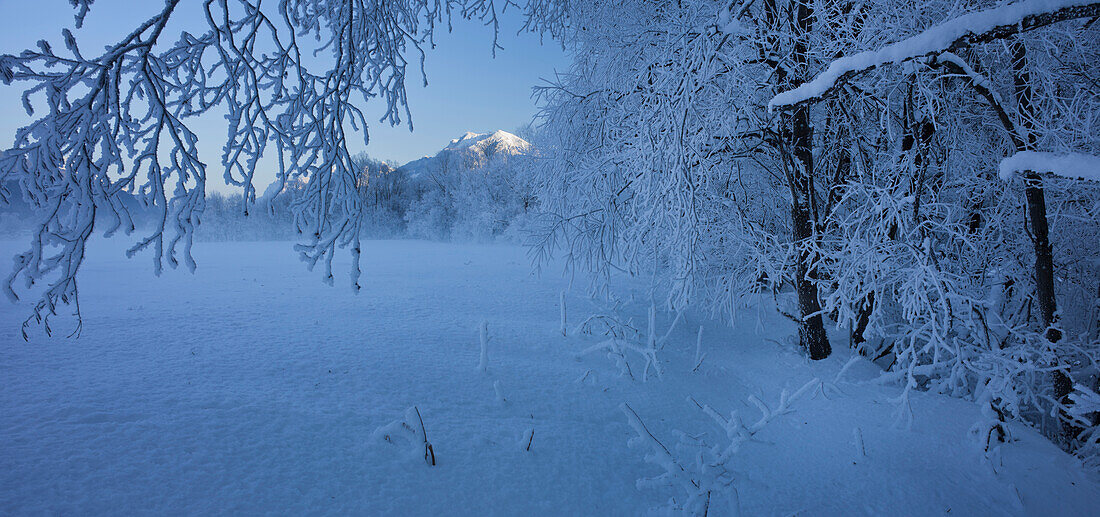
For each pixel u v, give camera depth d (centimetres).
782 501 461
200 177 257
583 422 620
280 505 401
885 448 536
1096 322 800
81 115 235
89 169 238
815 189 863
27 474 396
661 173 645
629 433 604
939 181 716
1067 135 558
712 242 803
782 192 878
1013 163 245
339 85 285
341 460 470
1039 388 696
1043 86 591
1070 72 600
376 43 336
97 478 402
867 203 641
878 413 608
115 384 600
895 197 627
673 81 614
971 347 657
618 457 542
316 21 342
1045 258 577
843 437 566
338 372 708
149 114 247
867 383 666
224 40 264
